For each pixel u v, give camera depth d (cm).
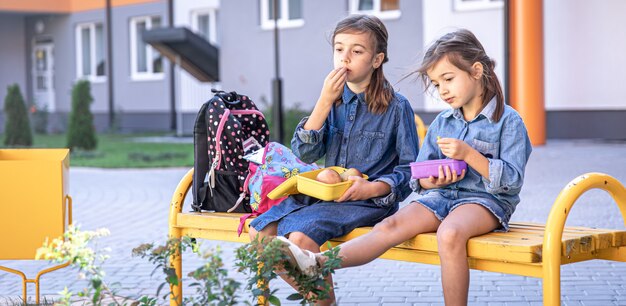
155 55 2691
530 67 1619
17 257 445
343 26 411
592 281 570
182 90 2564
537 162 1326
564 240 339
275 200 415
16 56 3112
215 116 446
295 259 321
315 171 411
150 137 2336
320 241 381
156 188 1168
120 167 1471
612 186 354
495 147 379
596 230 372
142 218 894
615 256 371
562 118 1744
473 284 571
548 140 1742
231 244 723
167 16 2583
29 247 445
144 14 2662
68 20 2936
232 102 466
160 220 877
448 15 1842
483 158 366
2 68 3106
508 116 379
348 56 409
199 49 2238
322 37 2095
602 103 1700
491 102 382
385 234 363
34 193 443
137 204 1007
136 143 2098
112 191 1141
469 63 372
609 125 1697
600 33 1688
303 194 414
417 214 370
